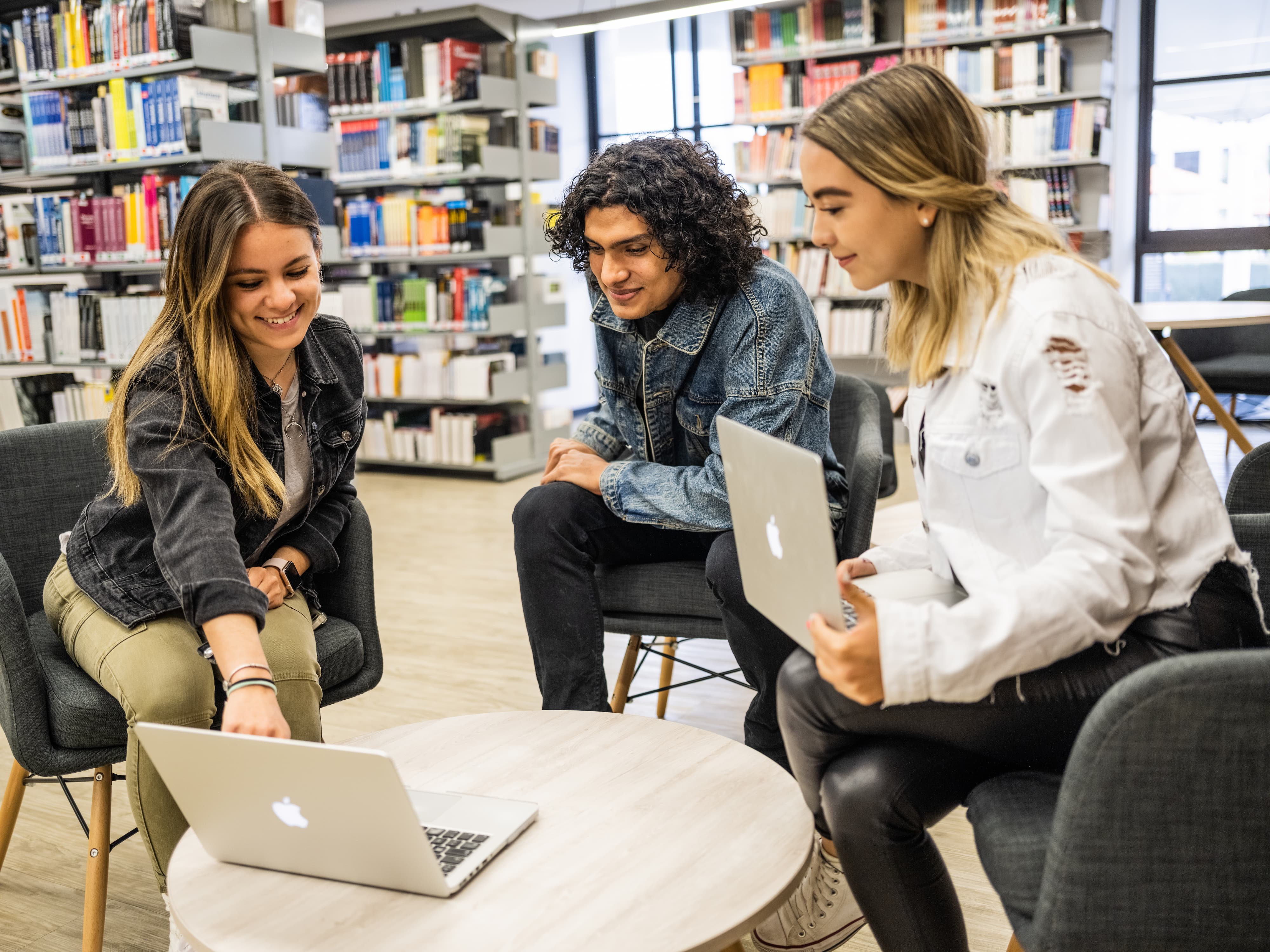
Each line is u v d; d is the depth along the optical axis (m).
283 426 1.76
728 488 1.32
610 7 7.65
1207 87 6.12
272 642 1.59
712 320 1.86
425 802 1.22
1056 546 1.04
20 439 1.90
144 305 4.77
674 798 1.23
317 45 4.84
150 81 4.48
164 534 1.46
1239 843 0.85
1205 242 6.25
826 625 1.05
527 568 1.88
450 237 5.62
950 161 1.15
